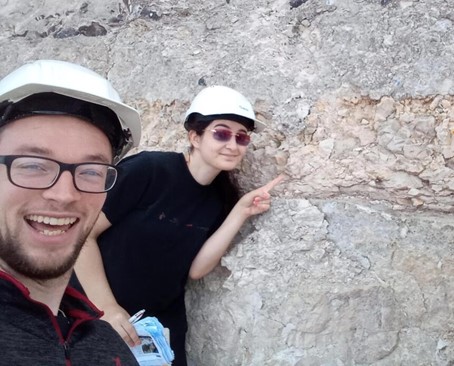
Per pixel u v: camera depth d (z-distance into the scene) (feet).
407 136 7.29
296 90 7.76
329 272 7.14
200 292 7.88
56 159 3.97
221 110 7.00
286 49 8.03
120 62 9.22
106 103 4.21
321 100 7.64
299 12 8.07
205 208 7.52
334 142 7.55
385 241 7.18
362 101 7.50
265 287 7.24
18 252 3.93
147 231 7.25
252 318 7.25
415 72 7.27
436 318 6.96
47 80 4.00
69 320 4.44
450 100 7.13
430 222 7.20
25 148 3.93
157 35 9.02
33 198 3.92
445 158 7.17
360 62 7.52
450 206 7.25
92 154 4.11
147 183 7.27
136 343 6.91
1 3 10.71
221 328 7.48
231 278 7.47
